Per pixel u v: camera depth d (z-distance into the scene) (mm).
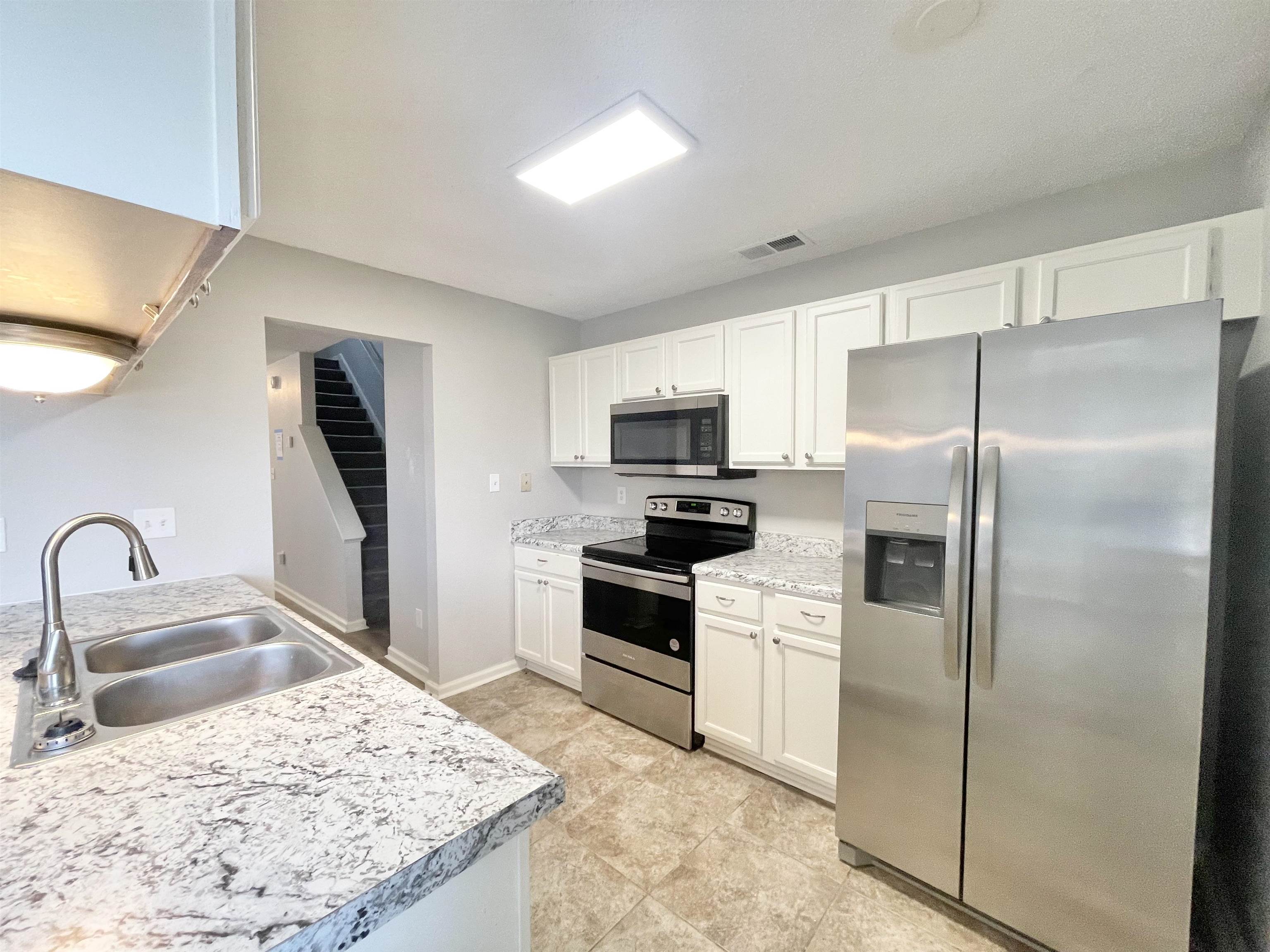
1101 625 1249
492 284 2869
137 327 955
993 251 2023
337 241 2264
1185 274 1471
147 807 675
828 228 2150
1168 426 1164
